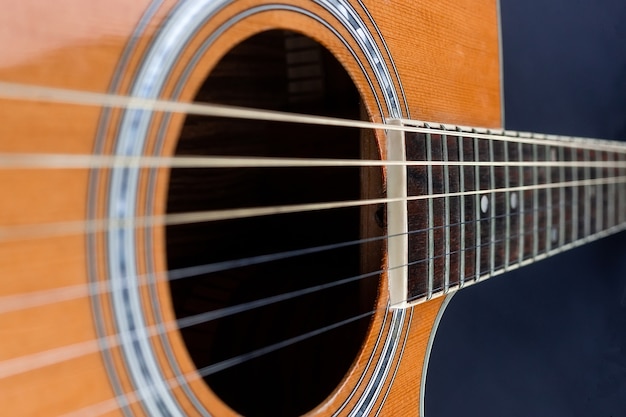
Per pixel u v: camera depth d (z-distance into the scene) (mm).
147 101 182
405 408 268
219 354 267
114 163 177
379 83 250
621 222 391
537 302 402
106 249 177
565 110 415
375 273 243
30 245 167
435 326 281
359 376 244
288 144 292
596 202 363
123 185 179
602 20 431
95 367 177
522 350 392
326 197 290
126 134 179
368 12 245
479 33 298
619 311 446
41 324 169
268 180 301
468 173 267
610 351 440
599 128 433
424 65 269
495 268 288
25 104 166
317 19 228
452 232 262
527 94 395
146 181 182
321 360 260
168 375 189
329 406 234
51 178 168
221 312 219
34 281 167
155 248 185
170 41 188
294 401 259
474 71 296
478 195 272
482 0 299
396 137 241
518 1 387
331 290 279
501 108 314
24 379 167
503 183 287
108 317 178
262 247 301
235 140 293
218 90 285
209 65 198
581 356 425
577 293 427
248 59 284
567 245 338
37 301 168
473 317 358
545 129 406
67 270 171
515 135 297
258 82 286
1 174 163
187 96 193
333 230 289
